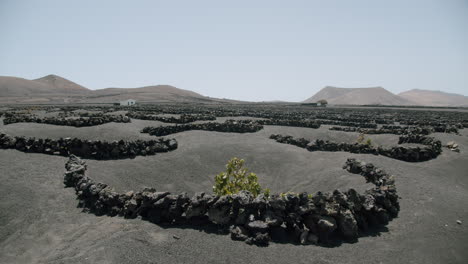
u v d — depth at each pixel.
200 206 12.47
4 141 21.91
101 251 9.95
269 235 11.45
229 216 12.15
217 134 33.91
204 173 22.20
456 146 26.36
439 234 12.01
